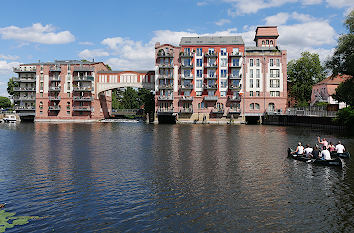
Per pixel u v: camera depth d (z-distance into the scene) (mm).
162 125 78250
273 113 82562
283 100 85312
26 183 18453
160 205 14594
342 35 48594
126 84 95125
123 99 132250
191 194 16266
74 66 94312
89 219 12961
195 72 87125
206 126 74312
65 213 13617
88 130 59531
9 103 128250
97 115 99188
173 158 27000
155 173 21031
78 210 13969
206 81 87062
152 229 12023
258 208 14234
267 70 85625
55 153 29688
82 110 94125
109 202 15016
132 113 109750
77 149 32531
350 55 46062
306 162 24766
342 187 17562
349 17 47875
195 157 27500
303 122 72438
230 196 15930
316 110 65000
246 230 11961
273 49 87688
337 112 54406
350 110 51594
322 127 62938
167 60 88438
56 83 95688
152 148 33500
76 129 62156
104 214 13492
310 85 92250
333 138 43188
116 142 39156
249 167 23016
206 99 85500
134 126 73750
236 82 86375
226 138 44438
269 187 17594
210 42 87625
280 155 28625
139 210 13969
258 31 93375
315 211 13883
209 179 19391
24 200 15312
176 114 87625
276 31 92875
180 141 40438
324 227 12273
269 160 25953
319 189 17172
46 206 14484
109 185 17984
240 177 19906
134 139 42969
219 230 11961
